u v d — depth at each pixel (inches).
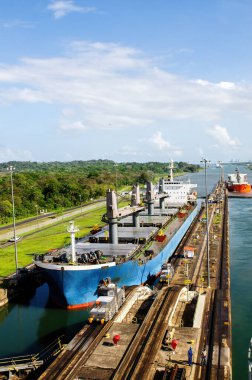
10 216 5753.0
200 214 5605.3
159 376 1307.8
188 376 1309.1
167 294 2065.7
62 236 4220.0
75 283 2148.1
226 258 2952.8
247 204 7249.0
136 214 3408.0
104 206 7204.7
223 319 1768.0
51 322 2089.1
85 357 1433.3
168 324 1690.5
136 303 2098.9
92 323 1722.4
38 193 6899.6
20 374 1542.8
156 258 2652.6
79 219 5600.4
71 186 7682.1
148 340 1536.7
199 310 1863.9
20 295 2517.2
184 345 1519.4
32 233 4498.0
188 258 2994.6
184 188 5418.3
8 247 3681.1
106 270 2182.6
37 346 1820.9
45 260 2365.9
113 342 1534.2
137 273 2413.9
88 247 2635.3
